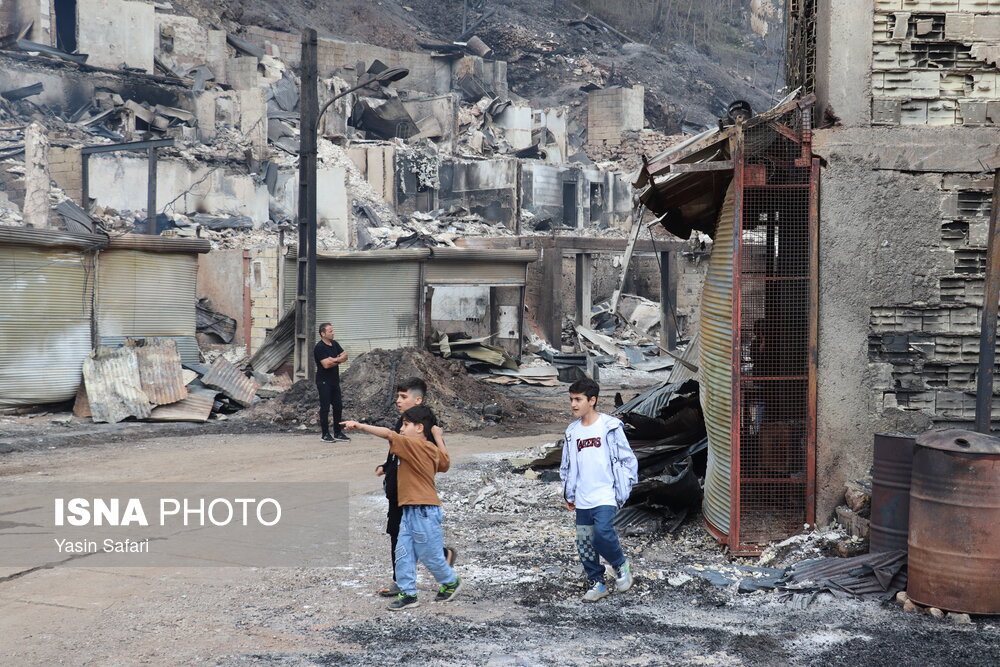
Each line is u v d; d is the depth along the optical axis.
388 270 24.80
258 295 26.56
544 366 29.41
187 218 42.66
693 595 6.52
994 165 7.49
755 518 7.50
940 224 7.55
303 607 6.27
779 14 117.25
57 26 52.19
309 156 19.19
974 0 7.63
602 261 45.19
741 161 7.39
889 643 5.55
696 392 9.89
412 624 5.92
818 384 7.50
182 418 16.64
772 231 7.69
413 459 6.20
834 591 6.41
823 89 7.66
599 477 6.37
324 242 44.44
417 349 18.91
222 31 58.34
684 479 8.33
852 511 7.26
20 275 16.33
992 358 6.75
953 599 5.94
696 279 39.12
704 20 110.19
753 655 5.38
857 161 7.49
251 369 20.77
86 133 46.41
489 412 17.58
